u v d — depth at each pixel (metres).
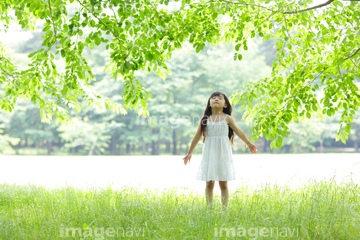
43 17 4.53
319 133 37.78
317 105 5.41
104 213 4.27
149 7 4.91
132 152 45.88
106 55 37.66
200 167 5.07
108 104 7.34
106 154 44.56
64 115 7.17
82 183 9.72
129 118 39.81
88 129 37.47
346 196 5.03
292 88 5.31
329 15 5.44
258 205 4.42
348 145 46.94
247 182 8.52
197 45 5.26
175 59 37.03
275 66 5.82
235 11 5.06
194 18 5.19
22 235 3.62
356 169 13.35
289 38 5.52
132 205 4.57
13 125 40.81
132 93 4.92
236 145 37.56
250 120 5.96
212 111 5.31
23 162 22.27
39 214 4.54
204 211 4.20
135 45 4.50
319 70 5.14
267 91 5.76
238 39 5.41
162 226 3.76
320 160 20.12
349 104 5.16
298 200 4.70
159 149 42.84
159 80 36.91
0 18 6.88
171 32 5.11
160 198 5.36
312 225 3.73
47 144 46.09
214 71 37.88
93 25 4.52
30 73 4.68
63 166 18.22
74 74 4.60
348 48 5.09
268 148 42.72
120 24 4.66
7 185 7.41
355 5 5.21
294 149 40.72
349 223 3.82
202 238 3.46
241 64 38.44
